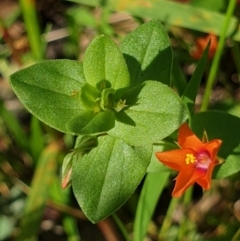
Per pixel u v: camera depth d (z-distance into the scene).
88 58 0.12
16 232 0.17
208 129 0.13
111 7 0.16
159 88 0.12
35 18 0.17
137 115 0.12
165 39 0.13
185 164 0.12
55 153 0.17
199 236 0.16
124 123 0.12
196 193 0.17
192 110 0.14
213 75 0.15
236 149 0.13
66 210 0.17
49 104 0.12
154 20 0.13
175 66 0.15
